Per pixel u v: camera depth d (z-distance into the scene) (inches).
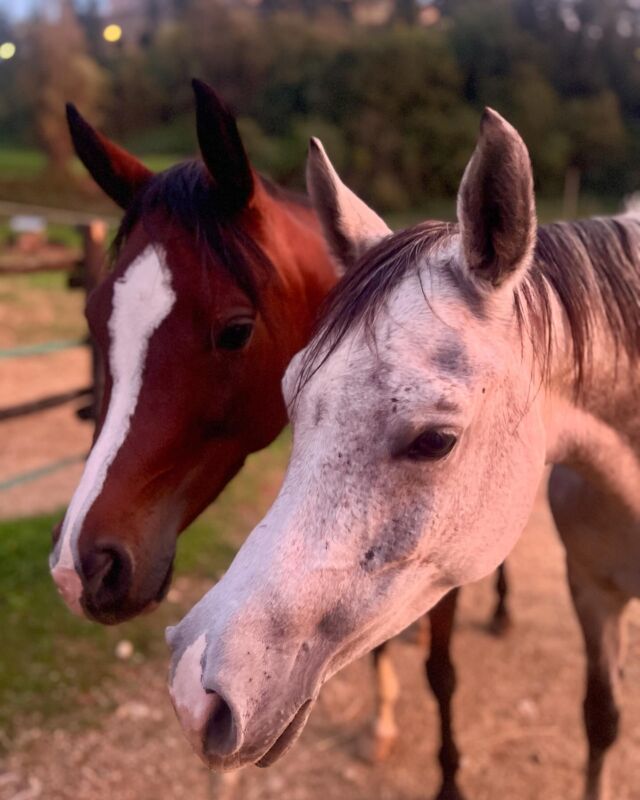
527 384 55.7
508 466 55.4
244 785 105.7
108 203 1000.2
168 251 74.9
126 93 1625.2
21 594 144.7
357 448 50.3
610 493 71.1
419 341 51.1
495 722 118.3
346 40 1433.3
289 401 55.4
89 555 69.1
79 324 384.8
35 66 1235.9
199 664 48.2
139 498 72.1
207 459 79.7
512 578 159.3
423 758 111.3
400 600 53.4
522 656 134.2
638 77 1507.1
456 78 1284.4
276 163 1140.5
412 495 51.3
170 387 73.4
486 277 53.0
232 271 76.5
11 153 1432.1
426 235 56.3
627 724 117.0
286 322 84.0
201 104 75.2
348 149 1190.9
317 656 51.1
